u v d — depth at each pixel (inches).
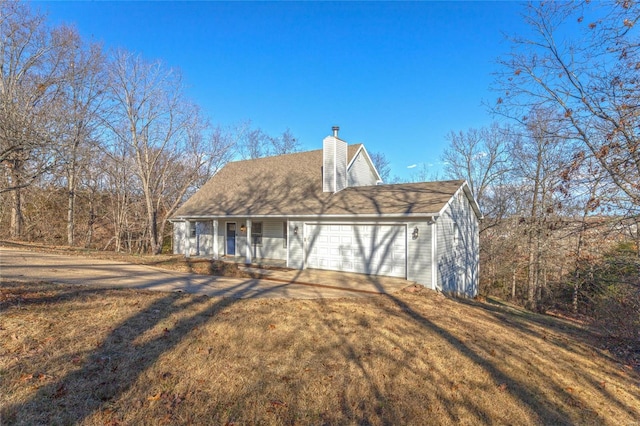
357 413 161.5
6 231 953.5
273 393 170.9
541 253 694.5
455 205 562.6
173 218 777.6
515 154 794.2
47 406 144.4
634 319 379.6
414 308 352.5
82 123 600.7
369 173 767.7
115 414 144.0
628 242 371.2
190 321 257.6
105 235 1117.7
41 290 302.8
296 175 709.3
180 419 144.9
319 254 565.3
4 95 264.1
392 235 499.5
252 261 657.0
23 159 277.9
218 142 1127.6
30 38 744.3
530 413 177.6
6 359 175.9
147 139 911.0
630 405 205.9
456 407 175.3
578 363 263.1
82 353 192.1
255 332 244.1
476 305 461.7
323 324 272.7
